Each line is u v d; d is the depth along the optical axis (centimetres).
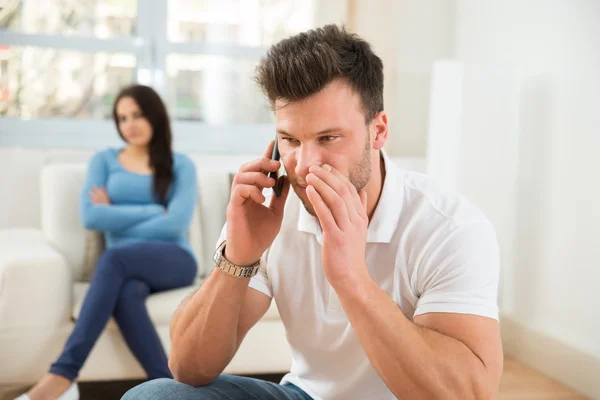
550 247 297
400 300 122
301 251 128
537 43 312
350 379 125
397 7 384
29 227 329
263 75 112
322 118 108
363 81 112
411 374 104
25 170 328
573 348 278
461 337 109
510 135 322
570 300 284
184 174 278
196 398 119
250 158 358
